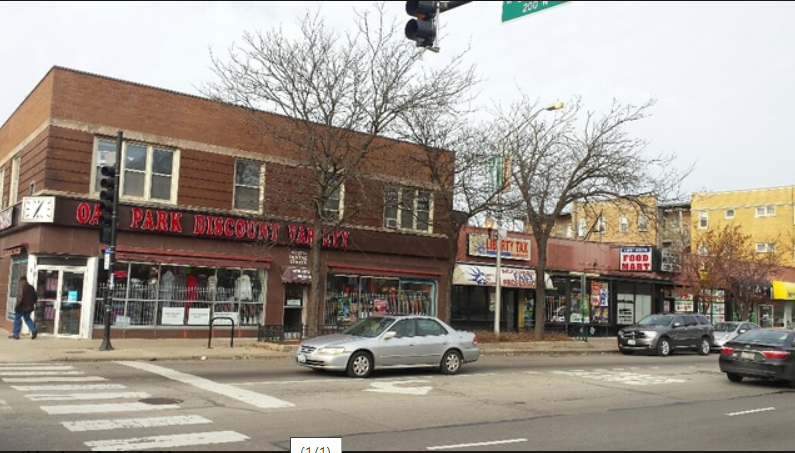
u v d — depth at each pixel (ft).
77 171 68.64
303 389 41.78
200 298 75.41
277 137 71.20
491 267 99.45
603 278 115.03
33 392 37.32
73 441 26.17
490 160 81.05
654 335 85.92
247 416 32.30
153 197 73.36
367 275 88.12
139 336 71.26
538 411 37.22
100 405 33.86
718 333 98.17
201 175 76.07
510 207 81.56
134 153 72.64
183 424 29.91
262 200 80.07
